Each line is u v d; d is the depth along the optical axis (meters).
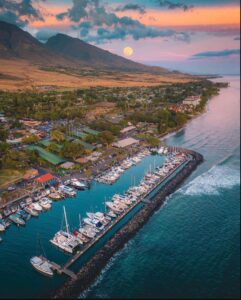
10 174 154.88
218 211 125.38
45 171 164.62
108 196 142.12
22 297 83.62
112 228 115.50
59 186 147.12
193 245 104.50
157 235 111.50
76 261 97.38
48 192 141.12
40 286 87.62
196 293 84.38
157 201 133.62
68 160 180.12
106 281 90.44
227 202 132.25
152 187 148.25
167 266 95.12
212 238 107.50
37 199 135.62
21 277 91.25
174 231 113.25
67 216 125.00
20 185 146.62
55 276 91.38
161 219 121.88
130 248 104.75
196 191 144.75
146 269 94.38
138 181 158.38
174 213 125.75
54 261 97.75
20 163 166.12
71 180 153.50
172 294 84.50
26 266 95.94
